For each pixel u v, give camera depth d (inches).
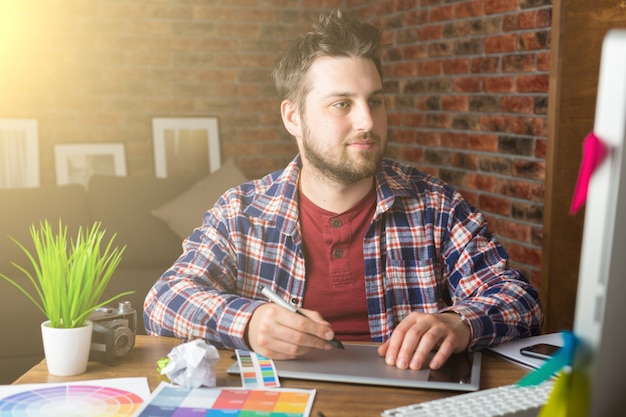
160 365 49.0
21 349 126.7
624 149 24.6
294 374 47.9
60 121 179.2
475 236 65.4
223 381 47.4
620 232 25.5
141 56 184.2
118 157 181.8
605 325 26.2
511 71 135.4
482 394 43.3
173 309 56.5
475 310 55.0
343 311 63.7
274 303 53.2
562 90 123.6
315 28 59.5
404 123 173.6
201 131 188.7
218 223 65.2
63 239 52.3
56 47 177.5
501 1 136.9
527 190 133.2
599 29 121.3
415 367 48.9
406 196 65.1
